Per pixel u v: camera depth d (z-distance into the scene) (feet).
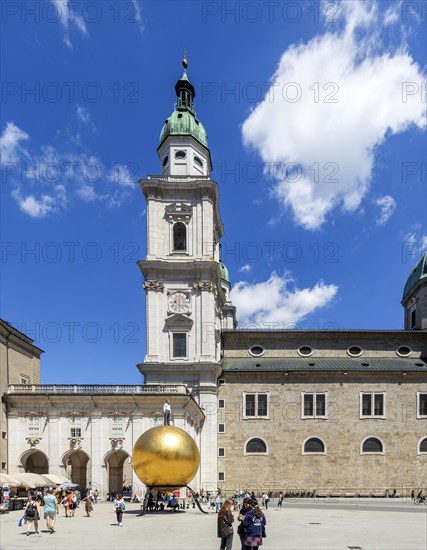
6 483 136.77
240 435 222.07
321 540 86.28
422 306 257.96
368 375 227.81
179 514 131.85
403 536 90.99
